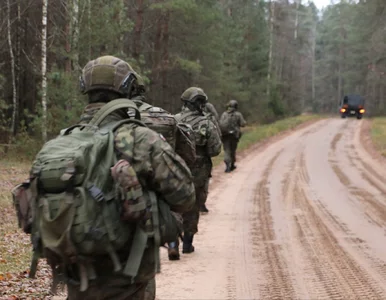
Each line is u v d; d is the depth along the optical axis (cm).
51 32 2406
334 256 747
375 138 2880
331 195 1316
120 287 281
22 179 1489
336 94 9388
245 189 1422
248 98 4119
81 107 1859
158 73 2817
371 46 4959
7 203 1146
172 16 2745
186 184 292
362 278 643
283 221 1000
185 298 564
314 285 614
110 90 304
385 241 841
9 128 2395
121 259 279
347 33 8331
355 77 7338
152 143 286
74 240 261
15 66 2530
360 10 4956
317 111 9319
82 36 1908
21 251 754
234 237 865
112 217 269
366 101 7119
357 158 2200
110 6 1991
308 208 1139
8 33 2312
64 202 261
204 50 3031
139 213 269
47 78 1956
